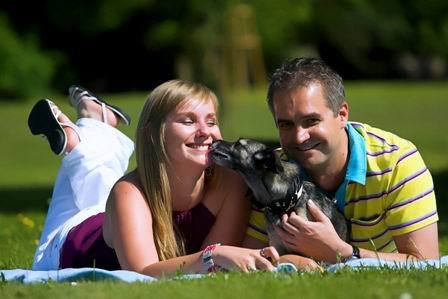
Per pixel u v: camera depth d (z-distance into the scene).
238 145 11.31
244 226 11.87
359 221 11.38
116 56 81.25
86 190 12.97
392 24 87.06
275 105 11.01
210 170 11.68
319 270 10.32
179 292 9.27
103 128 13.67
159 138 11.24
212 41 72.94
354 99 65.56
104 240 11.75
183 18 77.06
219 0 73.12
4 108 65.94
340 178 11.27
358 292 9.20
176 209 11.61
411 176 11.15
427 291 9.29
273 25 81.19
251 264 10.53
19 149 47.25
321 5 85.75
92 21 78.06
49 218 13.07
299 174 11.30
